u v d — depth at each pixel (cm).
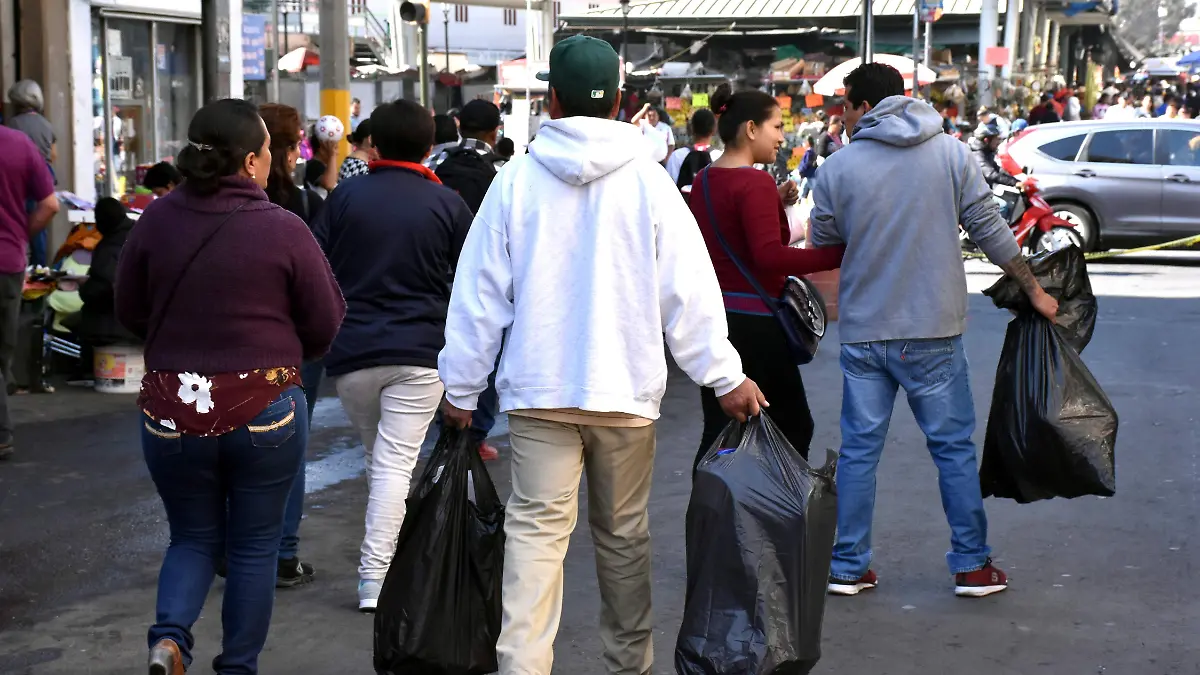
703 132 1211
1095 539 648
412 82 4656
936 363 552
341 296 430
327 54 1585
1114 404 980
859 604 561
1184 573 596
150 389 408
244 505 417
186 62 1633
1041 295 557
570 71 389
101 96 1485
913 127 541
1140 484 749
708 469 393
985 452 577
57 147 1385
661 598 572
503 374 397
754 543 386
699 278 391
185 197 411
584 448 407
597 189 388
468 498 432
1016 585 583
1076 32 7169
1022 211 1945
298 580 589
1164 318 1423
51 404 991
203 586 418
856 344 560
